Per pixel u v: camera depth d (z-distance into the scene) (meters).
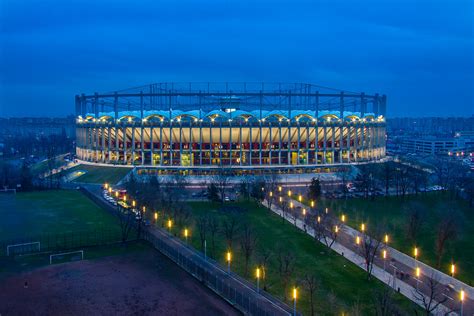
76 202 133.88
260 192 129.88
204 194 143.75
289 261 73.38
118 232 99.56
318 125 194.25
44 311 61.56
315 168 188.25
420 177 154.50
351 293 66.69
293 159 196.62
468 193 134.38
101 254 85.38
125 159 194.88
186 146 194.62
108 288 69.31
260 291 67.25
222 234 97.69
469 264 80.75
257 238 93.62
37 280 72.31
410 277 74.06
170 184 142.12
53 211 121.00
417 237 97.38
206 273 72.19
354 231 100.88
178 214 107.69
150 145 193.12
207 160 191.88
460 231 95.44
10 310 61.75
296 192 150.25
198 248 88.44
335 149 198.25
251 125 188.38
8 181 163.88
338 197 141.50
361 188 149.50
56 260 81.75
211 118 188.50
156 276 74.38
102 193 147.75
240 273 75.00
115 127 193.75
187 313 60.97
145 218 108.25
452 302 64.69
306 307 61.91
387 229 98.75
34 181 171.25
